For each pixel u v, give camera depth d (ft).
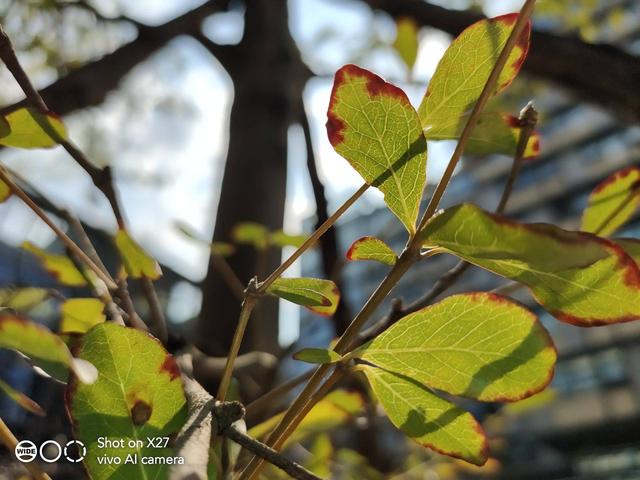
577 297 0.67
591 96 1.61
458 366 0.71
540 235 0.59
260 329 1.51
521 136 0.84
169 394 0.67
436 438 0.74
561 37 1.58
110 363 0.67
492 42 0.73
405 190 0.71
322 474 1.33
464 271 0.87
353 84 0.71
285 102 2.07
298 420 0.70
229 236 1.76
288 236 1.41
